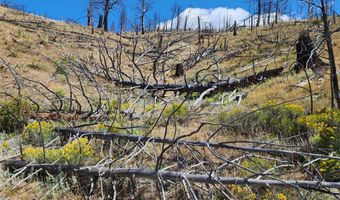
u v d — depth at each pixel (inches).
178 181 210.5
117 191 222.5
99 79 564.4
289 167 255.0
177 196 220.2
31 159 234.2
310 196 212.7
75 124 340.8
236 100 574.9
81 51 1117.1
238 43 1612.9
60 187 212.2
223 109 466.9
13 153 258.4
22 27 1312.7
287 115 362.6
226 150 286.7
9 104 347.3
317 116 331.0
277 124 344.2
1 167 229.0
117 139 289.9
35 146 284.4
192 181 206.2
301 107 399.2
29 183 212.2
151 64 1104.8
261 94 541.3
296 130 328.8
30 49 998.4
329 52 383.6
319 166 247.3
